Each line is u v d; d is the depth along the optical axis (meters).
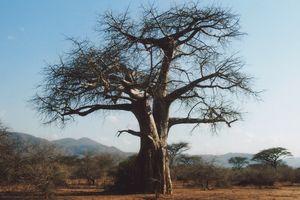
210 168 39.81
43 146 27.83
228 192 29.50
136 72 23.84
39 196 23.45
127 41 23.64
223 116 27.25
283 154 67.44
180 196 24.88
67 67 23.31
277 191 32.00
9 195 23.86
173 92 26.41
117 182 28.38
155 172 25.98
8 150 26.48
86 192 28.03
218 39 26.39
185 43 26.09
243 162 75.38
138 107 25.67
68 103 23.95
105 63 22.98
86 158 50.28
